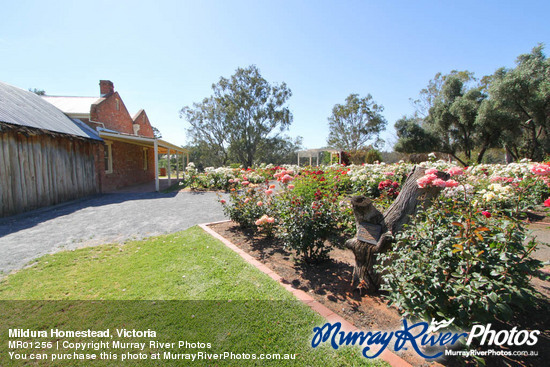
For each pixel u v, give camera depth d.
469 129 16.94
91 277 3.00
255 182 10.33
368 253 2.52
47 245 4.16
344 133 32.25
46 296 2.59
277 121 28.56
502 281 1.70
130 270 3.17
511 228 1.88
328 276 2.94
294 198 3.52
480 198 3.03
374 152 19.28
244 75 27.28
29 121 6.98
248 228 4.89
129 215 6.29
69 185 8.30
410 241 2.11
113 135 10.04
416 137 19.08
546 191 4.95
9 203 6.08
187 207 7.29
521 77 12.53
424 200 2.43
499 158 23.80
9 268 3.30
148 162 17.66
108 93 13.22
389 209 2.66
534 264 1.89
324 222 3.15
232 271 3.04
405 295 1.78
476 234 1.77
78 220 5.80
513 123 13.58
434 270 1.74
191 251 3.73
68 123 9.65
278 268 3.15
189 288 2.69
